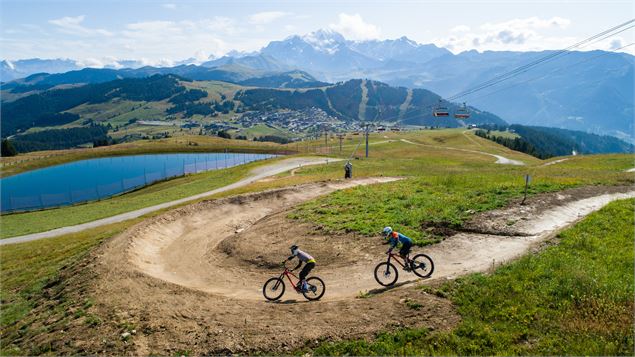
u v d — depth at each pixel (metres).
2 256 39.03
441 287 16.34
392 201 33.19
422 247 22.88
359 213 30.59
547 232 23.31
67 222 58.84
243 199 44.22
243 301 18.11
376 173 63.06
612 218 23.64
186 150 192.50
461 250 21.86
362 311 15.43
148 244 30.61
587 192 32.56
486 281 16.22
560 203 29.08
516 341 12.62
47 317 19.00
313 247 25.06
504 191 32.81
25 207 93.75
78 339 16.05
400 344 13.10
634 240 19.56
